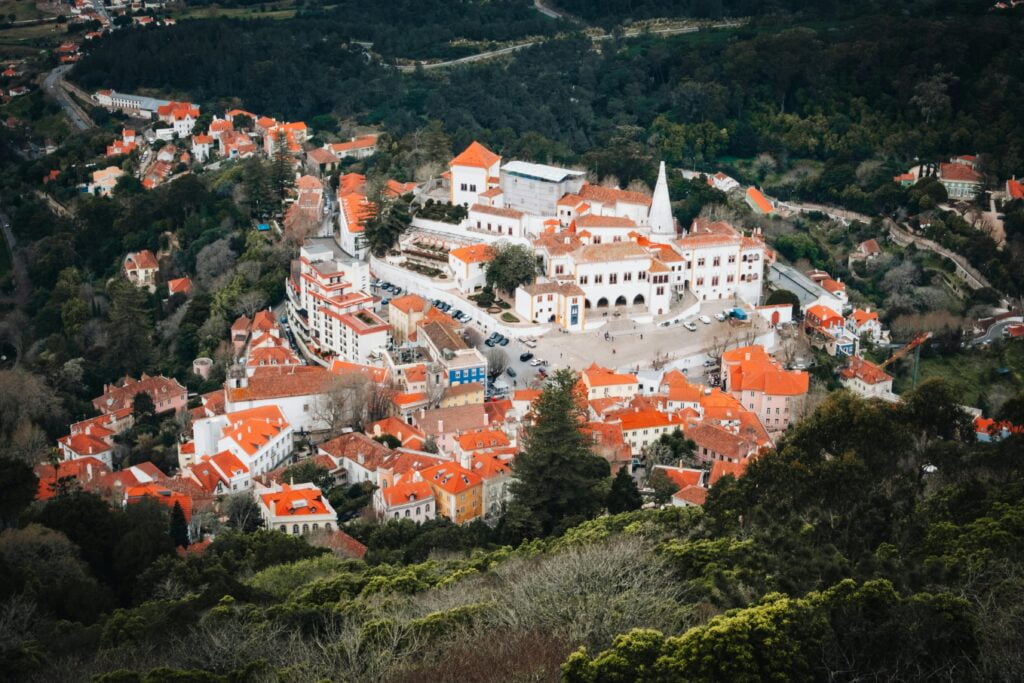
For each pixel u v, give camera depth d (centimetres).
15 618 17762
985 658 13300
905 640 13550
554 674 14275
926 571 15225
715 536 18725
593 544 18288
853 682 13312
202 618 17050
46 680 15750
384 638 15675
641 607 15412
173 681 14925
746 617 13862
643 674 13612
